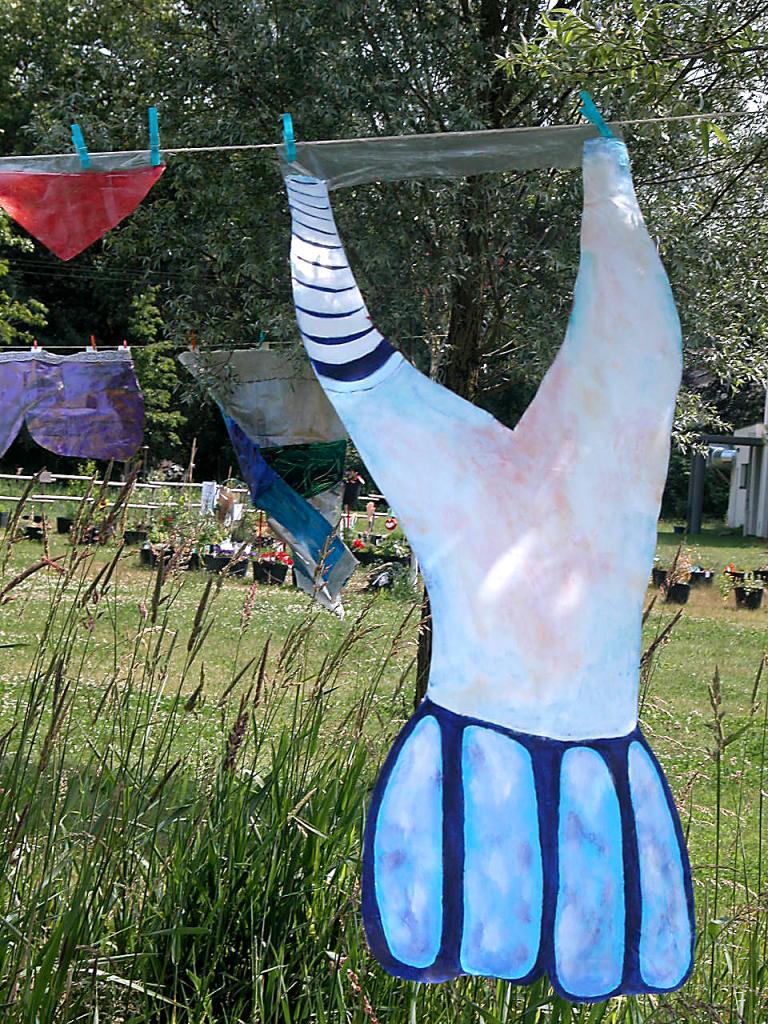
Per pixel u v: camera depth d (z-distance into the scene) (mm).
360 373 1812
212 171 5562
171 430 24531
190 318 6035
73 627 2773
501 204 5070
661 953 1809
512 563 1786
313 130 5285
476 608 1785
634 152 5191
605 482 1819
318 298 1851
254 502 6051
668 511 35656
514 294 5254
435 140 2074
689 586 14797
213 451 27422
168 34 5926
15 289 25984
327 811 2785
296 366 5672
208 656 7332
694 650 10352
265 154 5332
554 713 1781
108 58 6262
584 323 1867
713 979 2676
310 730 2928
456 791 1769
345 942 2631
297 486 6023
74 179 2080
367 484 20609
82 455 6652
